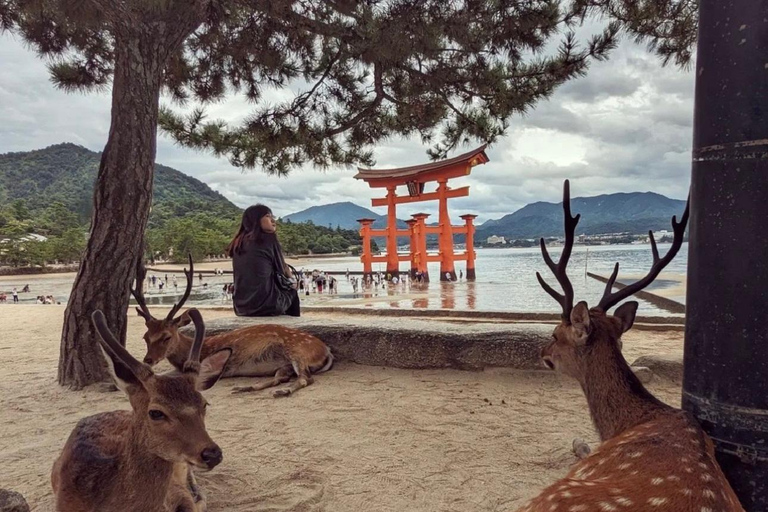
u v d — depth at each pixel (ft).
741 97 7.14
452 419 14.82
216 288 104.06
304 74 33.50
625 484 6.42
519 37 26.94
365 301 56.24
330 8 27.35
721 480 6.46
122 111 18.72
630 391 9.42
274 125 33.24
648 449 7.18
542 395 16.93
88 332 18.85
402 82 33.63
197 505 9.68
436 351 19.79
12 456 12.80
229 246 25.90
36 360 24.67
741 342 7.22
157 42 19.06
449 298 58.54
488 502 10.20
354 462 12.07
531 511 6.77
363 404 16.30
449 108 36.04
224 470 11.75
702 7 7.72
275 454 12.59
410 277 92.48
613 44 29.09
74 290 18.95
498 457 12.24
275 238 25.96
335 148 37.88
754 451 7.15
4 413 16.26
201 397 8.60
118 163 18.74
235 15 24.72
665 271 89.10
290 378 19.44
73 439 9.05
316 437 13.62
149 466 8.41
